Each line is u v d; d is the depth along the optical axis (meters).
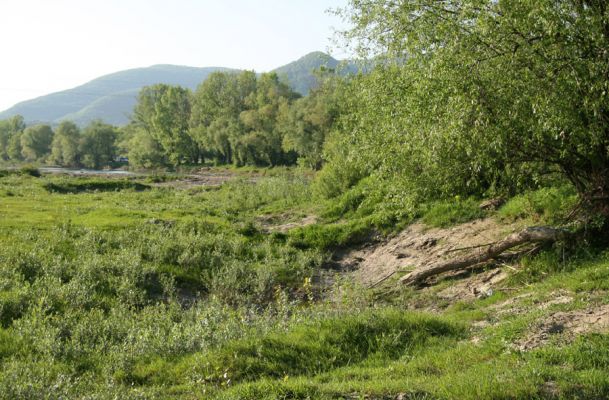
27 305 12.95
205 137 107.12
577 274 11.77
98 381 9.10
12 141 155.25
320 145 74.25
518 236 14.12
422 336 10.35
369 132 16.33
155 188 53.56
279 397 7.19
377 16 14.34
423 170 14.66
